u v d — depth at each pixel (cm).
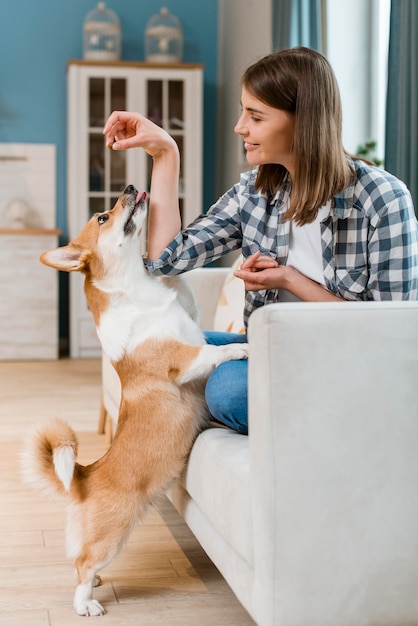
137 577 192
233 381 170
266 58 163
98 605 172
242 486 146
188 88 536
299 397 135
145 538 219
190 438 179
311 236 173
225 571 156
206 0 586
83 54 563
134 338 179
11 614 171
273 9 417
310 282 168
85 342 536
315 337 135
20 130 564
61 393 420
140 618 169
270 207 181
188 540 218
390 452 140
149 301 181
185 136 538
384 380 139
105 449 307
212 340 207
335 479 137
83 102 527
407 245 160
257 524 138
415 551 142
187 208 541
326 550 138
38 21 561
